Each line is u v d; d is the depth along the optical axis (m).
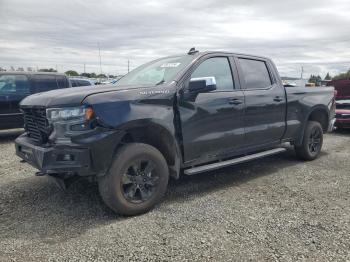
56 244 3.27
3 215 3.97
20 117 9.37
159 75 4.64
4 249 3.17
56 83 10.02
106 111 3.68
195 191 4.84
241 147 5.17
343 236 3.41
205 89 4.30
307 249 3.15
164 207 4.22
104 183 3.76
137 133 4.14
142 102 3.94
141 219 3.86
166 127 4.09
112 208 3.83
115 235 3.46
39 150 3.71
